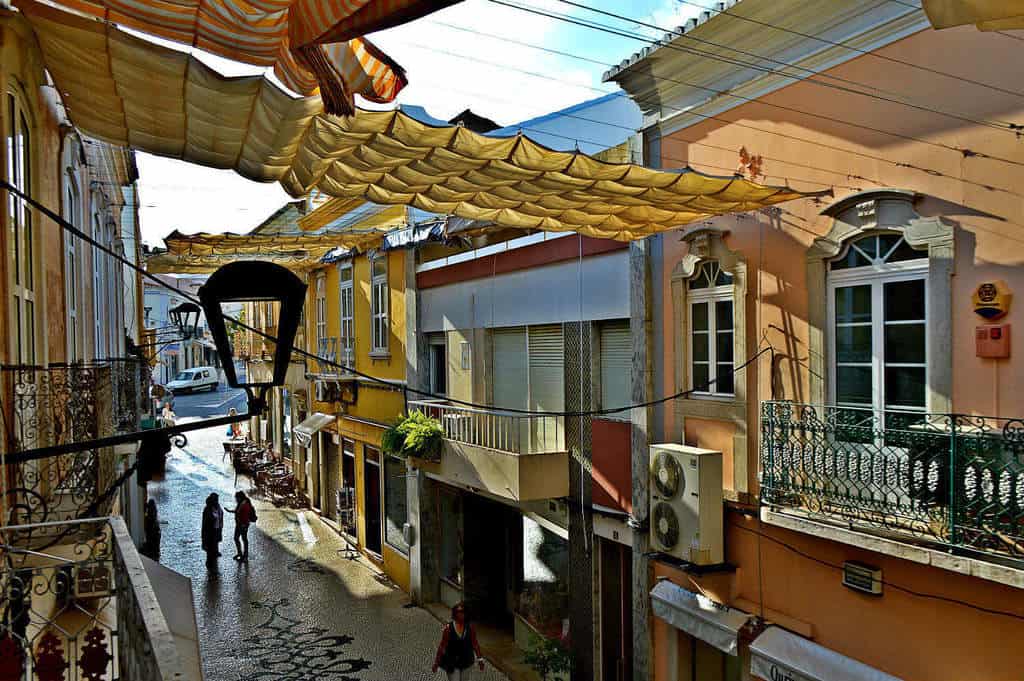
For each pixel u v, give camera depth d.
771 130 7.90
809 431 7.12
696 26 7.95
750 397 8.08
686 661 8.87
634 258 9.66
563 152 5.32
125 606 3.47
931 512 5.89
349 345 19.77
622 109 10.23
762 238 7.99
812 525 6.75
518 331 12.60
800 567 7.42
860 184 6.98
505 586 14.09
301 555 18.33
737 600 8.12
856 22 6.96
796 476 7.12
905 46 6.58
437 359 15.65
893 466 6.36
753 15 7.47
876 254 6.91
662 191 6.38
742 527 8.12
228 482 28.17
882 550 6.13
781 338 7.76
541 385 11.95
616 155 10.12
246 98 4.35
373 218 17.73
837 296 7.29
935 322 6.33
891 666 6.54
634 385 9.69
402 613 14.23
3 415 4.96
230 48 3.89
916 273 6.58
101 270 11.95
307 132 4.81
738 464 8.16
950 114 6.24
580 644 10.77
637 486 9.55
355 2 3.18
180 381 46.31
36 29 3.86
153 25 3.70
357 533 19.00
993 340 5.89
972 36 6.07
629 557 10.24
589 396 10.69
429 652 12.27
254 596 15.11
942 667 6.14
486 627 13.66
